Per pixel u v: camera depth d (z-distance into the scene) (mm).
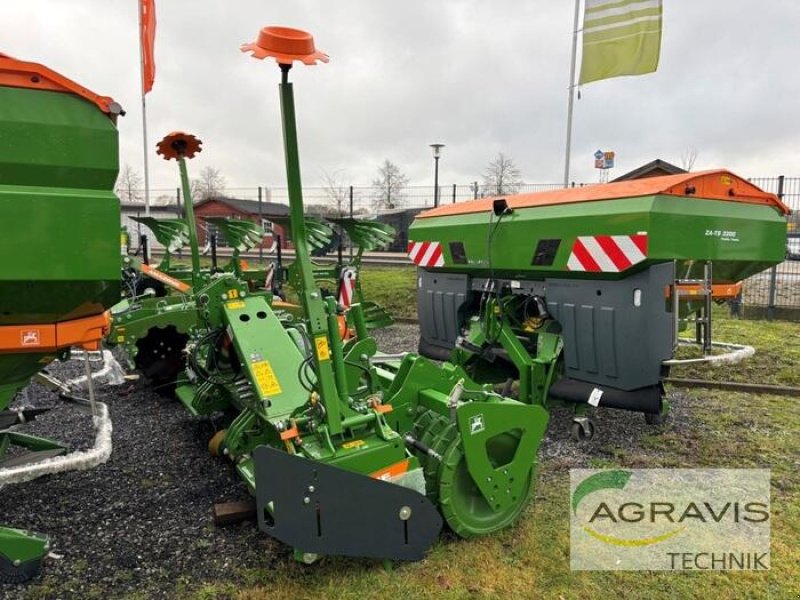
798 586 2918
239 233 6941
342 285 5320
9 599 2793
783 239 5227
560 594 2842
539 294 5086
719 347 5840
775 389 6223
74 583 2926
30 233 2484
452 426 3195
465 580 2920
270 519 2691
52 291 2600
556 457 4512
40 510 3680
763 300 11117
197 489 3973
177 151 6094
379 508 2805
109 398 6109
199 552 3193
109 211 2623
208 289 4020
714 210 4605
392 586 2859
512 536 3322
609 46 9453
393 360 4539
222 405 4738
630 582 2945
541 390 5004
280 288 8312
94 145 2594
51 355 2846
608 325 4504
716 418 5422
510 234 5070
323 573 2945
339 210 20094
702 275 4758
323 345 2877
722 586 2918
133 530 3436
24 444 3965
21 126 2453
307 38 2699
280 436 2939
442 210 6109
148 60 13289
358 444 2904
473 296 5797
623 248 4273
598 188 4750
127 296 8594
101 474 4211
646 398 4422
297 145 2799
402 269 15906
